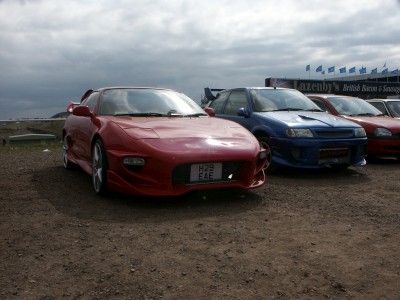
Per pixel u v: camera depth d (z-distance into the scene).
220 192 4.35
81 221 3.28
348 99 8.09
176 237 2.90
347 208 3.76
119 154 3.75
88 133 4.66
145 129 3.98
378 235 2.97
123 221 3.29
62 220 3.31
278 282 2.18
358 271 2.33
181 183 3.73
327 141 5.42
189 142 3.82
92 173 4.38
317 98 7.97
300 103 6.60
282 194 4.36
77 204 3.83
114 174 3.81
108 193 4.10
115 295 2.03
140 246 2.71
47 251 2.62
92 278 2.22
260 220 3.35
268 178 5.41
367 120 7.26
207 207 3.75
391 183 5.10
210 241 2.82
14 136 11.76
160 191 3.65
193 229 3.09
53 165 6.60
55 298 2.00
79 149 5.18
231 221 3.31
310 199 4.13
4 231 3.03
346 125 5.70
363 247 2.72
